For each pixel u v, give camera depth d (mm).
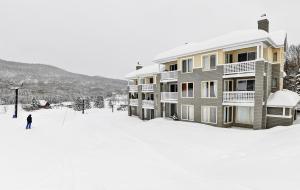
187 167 10648
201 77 24047
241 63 20234
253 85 21156
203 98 23750
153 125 25156
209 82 23297
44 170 10461
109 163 11625
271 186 7008
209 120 23297
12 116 38000
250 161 10055
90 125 30453
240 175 8531
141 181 8875
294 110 22000
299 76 33281
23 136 19578
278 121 19578
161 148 14867
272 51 23016
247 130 19000
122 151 14414
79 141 18297
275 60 23172
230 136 17078
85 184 8719
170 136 18797
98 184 8688
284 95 20312
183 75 26422
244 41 19547
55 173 10039
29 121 24344
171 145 15594
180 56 26344
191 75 25328
